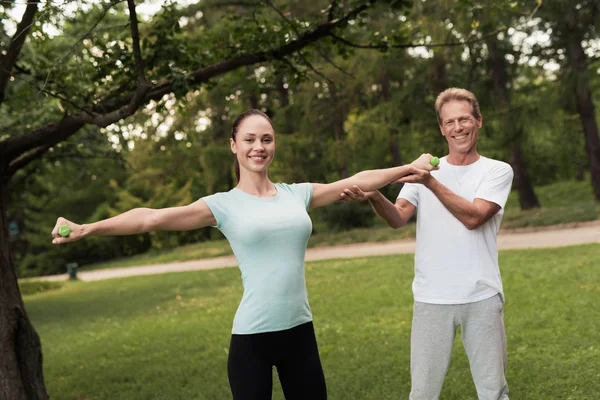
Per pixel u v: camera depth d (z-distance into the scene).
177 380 5.51
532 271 9.32
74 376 6.31
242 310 2.52
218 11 17.70
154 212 2.47
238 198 2.59
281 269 2.51
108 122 4.42
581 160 23.45
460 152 3.03
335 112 20.19
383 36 5.42
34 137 4.63
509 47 17.58
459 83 18.70
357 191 2.76
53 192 27.11
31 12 4.03
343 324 7.22
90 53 5.28
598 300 6.82
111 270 25.45
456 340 5.76
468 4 5.32
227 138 22.50
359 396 4.45
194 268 19.89
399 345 5.85
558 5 15.64
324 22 5.38
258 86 6.29
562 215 16.59
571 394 4.03
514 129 17.62
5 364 4.29
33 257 33.12
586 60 16.78
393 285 9.76
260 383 2.45
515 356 5.08
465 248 2.90
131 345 7.72
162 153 23.14
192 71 5.24
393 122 19.19
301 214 2.59
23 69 5.25
